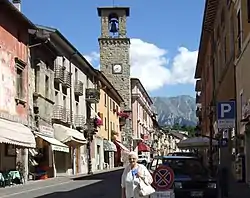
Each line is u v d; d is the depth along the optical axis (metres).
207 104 50.81
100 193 23.81
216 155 33.72
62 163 43.53
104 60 83.06
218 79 36.88
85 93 54.25
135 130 98.75
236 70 26.80
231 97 28.80
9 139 27.38
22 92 33.34
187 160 18.56
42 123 37.28
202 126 62.75
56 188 27.48
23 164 32.81
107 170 58.62
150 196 12.20
